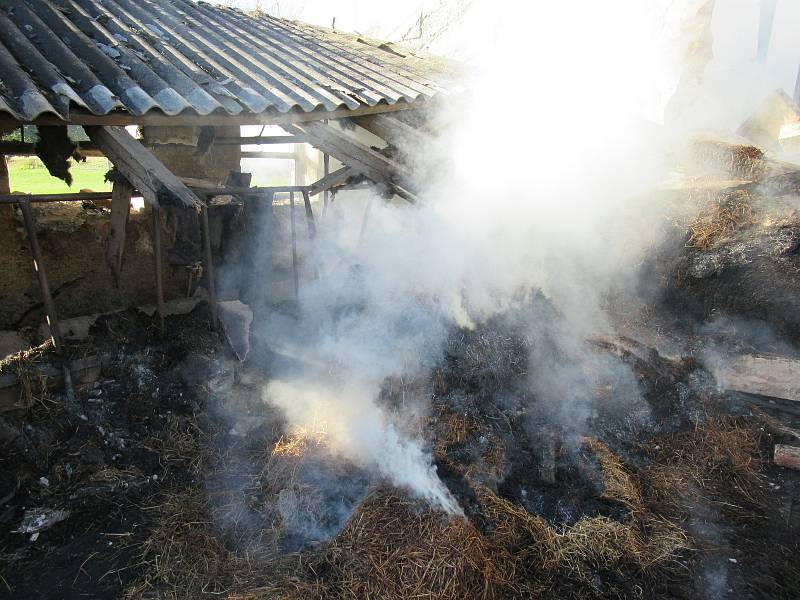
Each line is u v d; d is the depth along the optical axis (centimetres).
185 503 400
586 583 354
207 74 498
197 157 638
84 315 502
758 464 479
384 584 332
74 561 352
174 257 538
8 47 409
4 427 409
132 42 508
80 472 408
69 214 509
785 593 359
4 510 376
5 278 458
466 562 341
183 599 329
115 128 416
